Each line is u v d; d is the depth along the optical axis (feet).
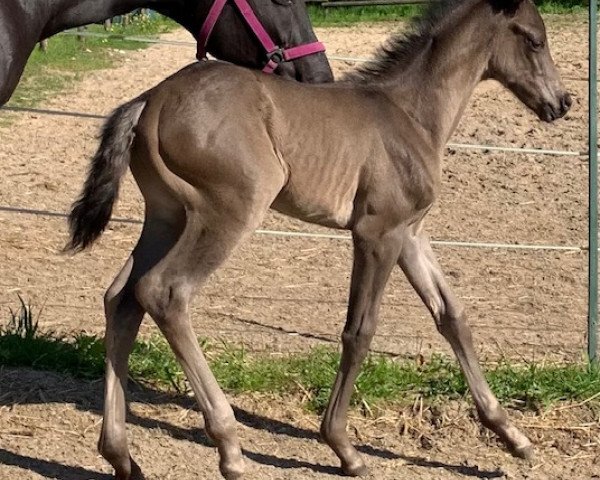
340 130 14.35
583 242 26.14
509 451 15.76
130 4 16.42
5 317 20.16
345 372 14.84
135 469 14.44
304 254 25.16
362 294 14.69
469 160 33.17
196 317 20.74
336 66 47.57
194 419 16.57
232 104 13.69
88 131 36.04
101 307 21.12
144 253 14.39
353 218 14.70
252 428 16.37
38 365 17.76
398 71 15.30
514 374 17.58
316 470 15.16
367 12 68.64
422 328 20.48
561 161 33.24
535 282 23.56
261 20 16.31
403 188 14.56
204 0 16.31
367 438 16.24
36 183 29.60
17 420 16.03
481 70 15.69
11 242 24.80
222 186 13.57
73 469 14.84
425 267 15.70
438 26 15.40
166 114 13.60
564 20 61.16
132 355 17.93
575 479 15.17
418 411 16.84
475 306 21.91
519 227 27.27
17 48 15.20
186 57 52.75
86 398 16.87
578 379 17.47
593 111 18.40
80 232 13.62
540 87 15.71
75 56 50.21
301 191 14.32
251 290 22.56
